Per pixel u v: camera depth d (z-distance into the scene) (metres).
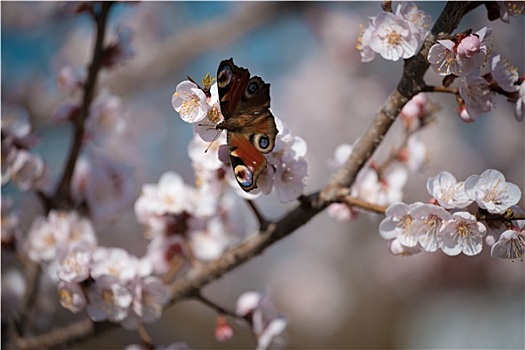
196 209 1.28
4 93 2.19
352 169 1.17
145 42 2.54
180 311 2.63
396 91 1.16
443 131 2.58
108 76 2.19
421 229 1.12
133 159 2.40
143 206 1.28
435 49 1.12
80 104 1.33
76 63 2.36
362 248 2.96
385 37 1.14
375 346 2.90
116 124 1.34
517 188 1.11
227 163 1.13
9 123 1.30
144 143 2.57
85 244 1.21
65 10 1.31
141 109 2.56
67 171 1.33
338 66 2.58
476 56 1.12
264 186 1.14
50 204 1.32
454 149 2.57
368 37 1.14
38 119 2.12
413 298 2.88
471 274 2.68
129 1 1.31
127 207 1.35
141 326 1.28
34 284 1.32
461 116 1.14
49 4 2.39
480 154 2.56
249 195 1.17
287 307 2.93
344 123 2.74
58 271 1.21
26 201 1.86
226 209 1.32
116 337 2.31
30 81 2.24
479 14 2.22
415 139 1.29
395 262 2.84
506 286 2.63
